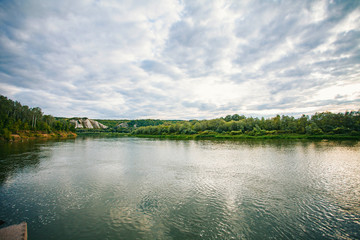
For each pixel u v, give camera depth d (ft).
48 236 39.96
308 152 160.35
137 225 44.60
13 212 50.42
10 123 316.60
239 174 89.25
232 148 195.42
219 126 493.77
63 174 87.61
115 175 86.38
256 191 66.95
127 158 132.87
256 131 408.05
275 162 117.91
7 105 394.73
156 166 106.22
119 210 51.80
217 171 94.73
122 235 40.68
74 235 40.47
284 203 57.21
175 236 40.45
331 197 62.08
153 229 42.98
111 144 250.78
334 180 80.38
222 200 58.95
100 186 70.85
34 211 50.98
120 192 64.85
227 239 39.55
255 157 136.87
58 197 60.44
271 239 39.73
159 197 60.80
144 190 66.95
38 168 99.40
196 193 64.44
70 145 224.74
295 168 101.60
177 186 71.36
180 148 199.52
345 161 120.57
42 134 387.75
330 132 342.03
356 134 307.99
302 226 44.73
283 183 76.13
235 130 469.98
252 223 45.85
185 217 48.37
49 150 171.73
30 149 176.14
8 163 111.04
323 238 40.19
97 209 52.29
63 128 522.47
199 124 550.77
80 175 86.07
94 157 136.56
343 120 374.22
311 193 65.46
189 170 96.68
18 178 80.79
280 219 47.85
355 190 68.39
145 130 599.16
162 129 582.35
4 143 228.84
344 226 44.80
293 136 324.39
